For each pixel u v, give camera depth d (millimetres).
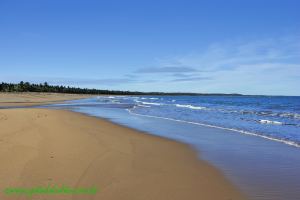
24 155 9703
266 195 6926
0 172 7844
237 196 6832
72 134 14609
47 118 21797
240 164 9734
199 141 14211
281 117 28609
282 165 9641
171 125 20953
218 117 28172
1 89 118500
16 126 16297
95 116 27469
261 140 14531
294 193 7066
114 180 7676
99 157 10016
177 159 10344
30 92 128250
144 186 7305
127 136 15305
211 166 9438
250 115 30969
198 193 6953
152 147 12445
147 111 36750
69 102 68125
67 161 9273
